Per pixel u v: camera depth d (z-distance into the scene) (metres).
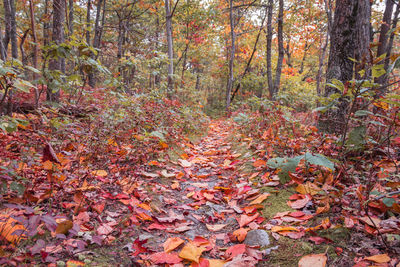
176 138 5.00
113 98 5.16
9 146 2.61
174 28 17.11
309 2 14.35
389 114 2.62
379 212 1.89
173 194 2.90
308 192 2.39
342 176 2.48
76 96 4.71
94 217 2.07
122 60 7.96
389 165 2.47
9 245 1.52
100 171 2.78
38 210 1.93
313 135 3.53
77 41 2.93
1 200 1.75
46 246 1.61
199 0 15.20
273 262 1.65
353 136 2.39
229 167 3.83
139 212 2.08
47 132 3.06
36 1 9.30
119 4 14.80
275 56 19.70
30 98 5.18
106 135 3.55
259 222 2.16
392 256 1.48
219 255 1.79
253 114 6.32
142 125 4.26
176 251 1.83
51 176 2.03
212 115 18.42
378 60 1.99
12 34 5.70
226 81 22.08
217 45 20.62
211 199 2.70
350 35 3.44
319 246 1.72
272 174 3.09
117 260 1.66
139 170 3.16
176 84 9.81
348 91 2.19
